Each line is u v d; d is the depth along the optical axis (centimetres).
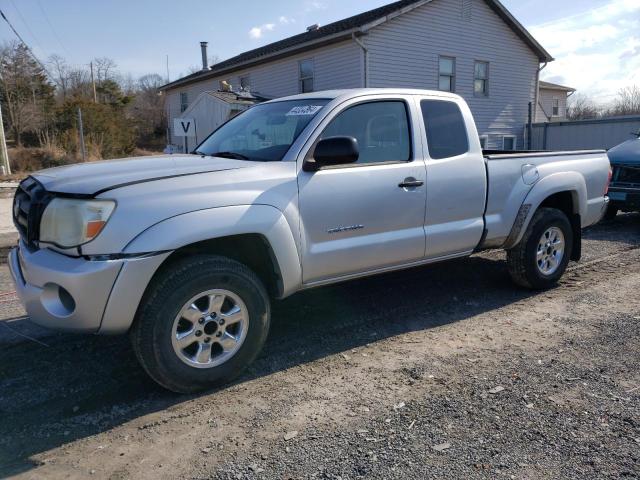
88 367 377
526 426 294
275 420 306
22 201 355
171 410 319
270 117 440
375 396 332
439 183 447
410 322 464
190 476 256
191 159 389
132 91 6312
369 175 404
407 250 434
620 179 930
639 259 691
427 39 1988
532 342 415
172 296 319
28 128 3791
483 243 491
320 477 253
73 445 284
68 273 297
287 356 396
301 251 372
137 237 305
